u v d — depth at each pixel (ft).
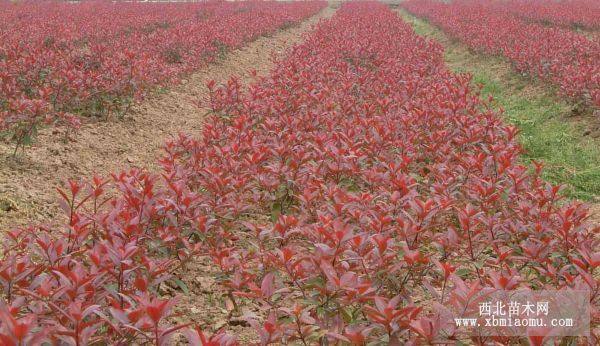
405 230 13.67
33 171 23.16
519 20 84.84
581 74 36.63
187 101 39.01
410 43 55.06
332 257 11.61
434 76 39.81
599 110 33.06
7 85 27.20
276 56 55.36
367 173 18.86
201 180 18.34
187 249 15.24
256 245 14.71
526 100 41.52
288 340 10.57
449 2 140.87
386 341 10.06
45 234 12.30
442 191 17.71
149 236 14.20
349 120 27.61
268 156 21.18
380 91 34.35
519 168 19.03
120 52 40.32
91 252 10.81
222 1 124.88
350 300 10.46
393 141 23.68
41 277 10.28
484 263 13.70
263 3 125.70
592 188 25.50
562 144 31.32
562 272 12.57
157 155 27.94
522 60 46.29
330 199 16.71
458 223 18.38
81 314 8.63
